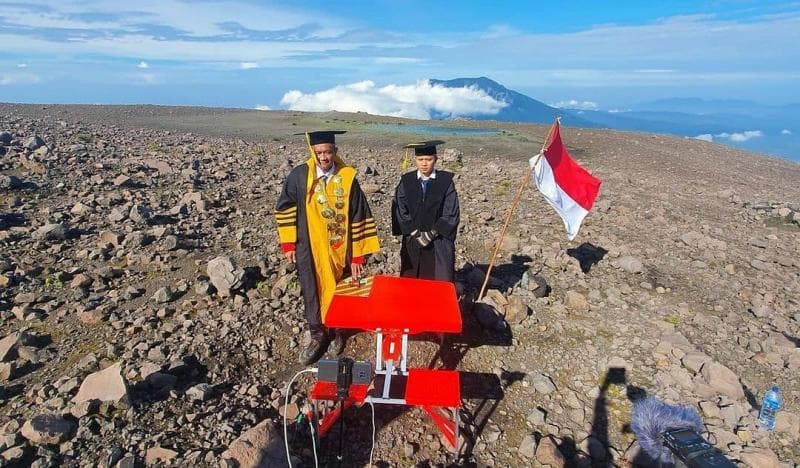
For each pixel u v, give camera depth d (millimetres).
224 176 11336
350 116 29766
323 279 4738
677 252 7941
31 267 6227
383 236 8195
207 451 3629
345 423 4129
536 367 4992
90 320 5211
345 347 5023
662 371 4922
